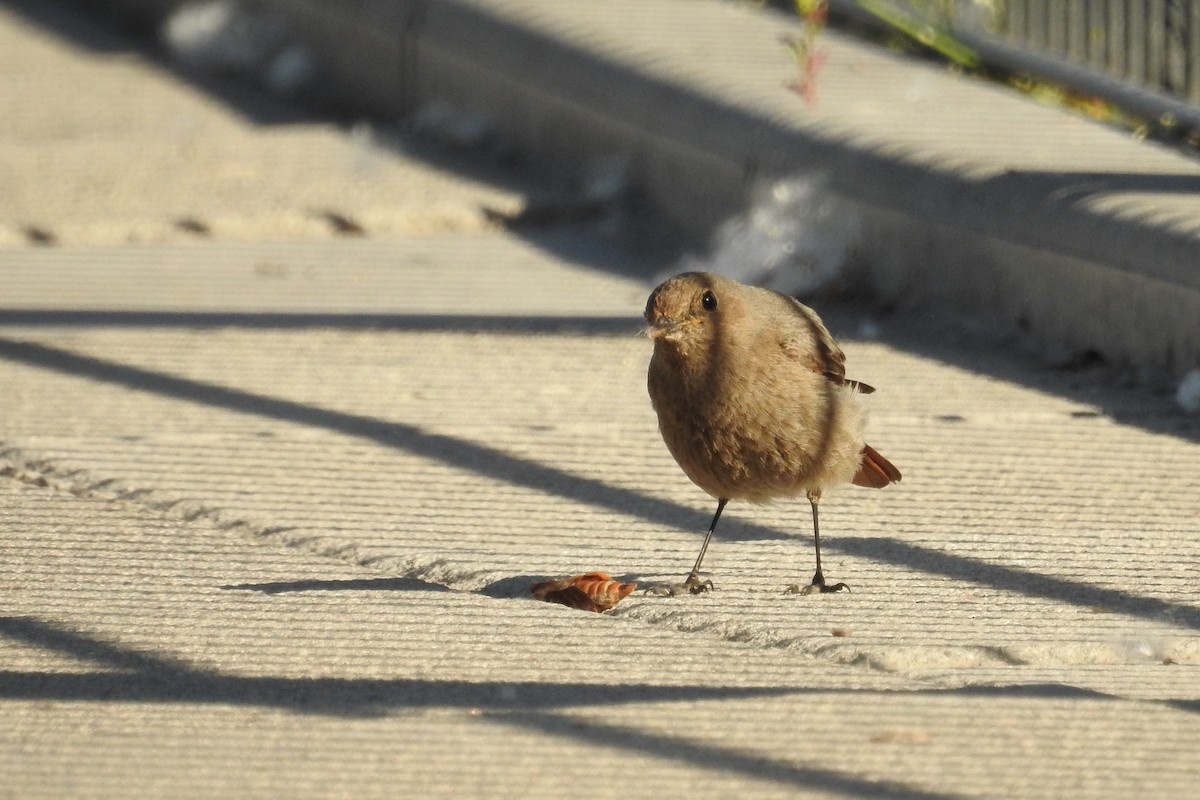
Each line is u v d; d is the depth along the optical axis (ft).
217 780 22.82
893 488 35.63
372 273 51.67
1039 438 38.47
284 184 58.54
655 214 56.49
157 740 23.98
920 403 40.83
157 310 47.57
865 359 44.42
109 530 32.91
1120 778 22.76
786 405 29.94
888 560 31.81
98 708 25.05
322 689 25.73
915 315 47.44
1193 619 28.76
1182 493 35.12
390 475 36.11
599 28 60.70
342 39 70.18
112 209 55.47
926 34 56.59
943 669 27.02
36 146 61.62
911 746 23.71
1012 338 45.06
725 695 25.50
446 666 26.71
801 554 32.22
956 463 36.99
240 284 50.26
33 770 23.11
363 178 59.36
